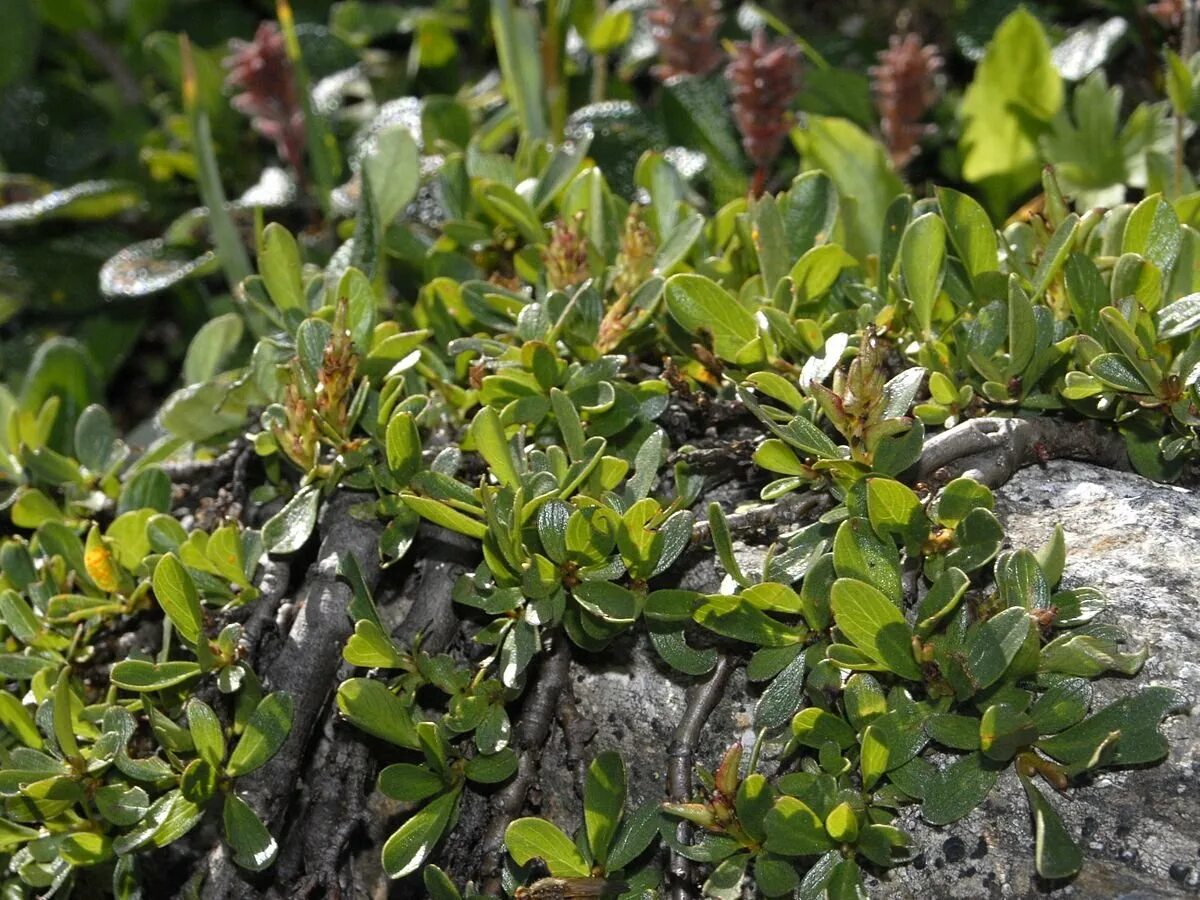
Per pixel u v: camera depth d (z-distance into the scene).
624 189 0.67
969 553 0.51
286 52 0.66
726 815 0.51
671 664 0.53
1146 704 0.50
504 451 0.53
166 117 0.82
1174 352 0.54
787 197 0.58
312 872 0.54
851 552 0.51
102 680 0.57
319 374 0.55
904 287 0.55
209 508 0.58
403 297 0.63
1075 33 0.68
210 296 0.73
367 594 0.53
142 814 0.53
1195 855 0.50
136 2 0.84
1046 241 0.56
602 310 0.57
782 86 0.60
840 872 0.51
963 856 0.51
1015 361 0.53
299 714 0.54
